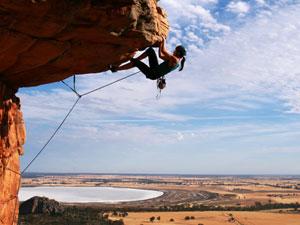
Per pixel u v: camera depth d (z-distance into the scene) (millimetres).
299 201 196250
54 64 11586
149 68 12547
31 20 9461
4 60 11094
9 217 13672
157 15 11359
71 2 9297
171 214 133500
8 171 13414
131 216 122500
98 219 97125
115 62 12070
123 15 10031
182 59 12641
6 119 13180
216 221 119812
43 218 84375
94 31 10297
